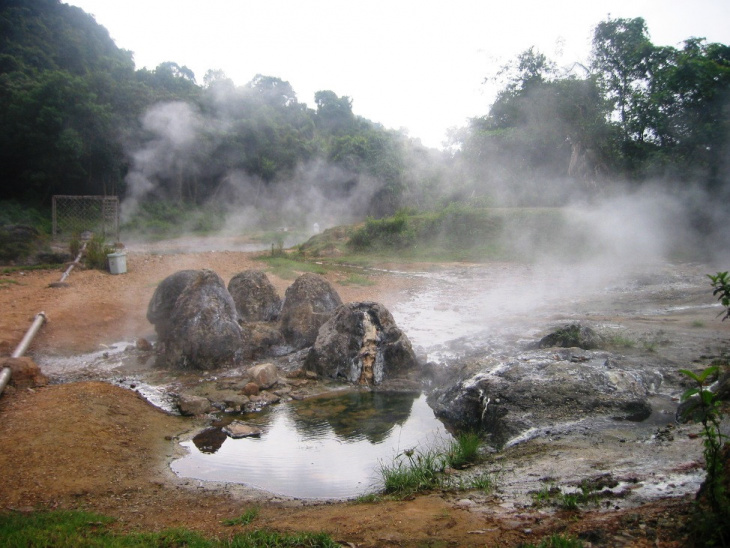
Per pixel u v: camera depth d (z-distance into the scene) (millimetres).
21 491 5336
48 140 36656
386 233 29781
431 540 4059
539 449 6059
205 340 10016
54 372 9695
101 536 4344
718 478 3656
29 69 42406
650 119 30062
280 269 19578
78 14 56094
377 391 8977
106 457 6215
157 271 18828
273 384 9062
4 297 14156
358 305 9969
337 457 6516
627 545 3629
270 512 5039
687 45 30859
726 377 6965
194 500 5355
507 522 4281
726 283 5035
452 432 7273
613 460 5473
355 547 4016
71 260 20625
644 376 7812
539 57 39375
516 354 9008
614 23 34156
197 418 7793
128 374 9703
